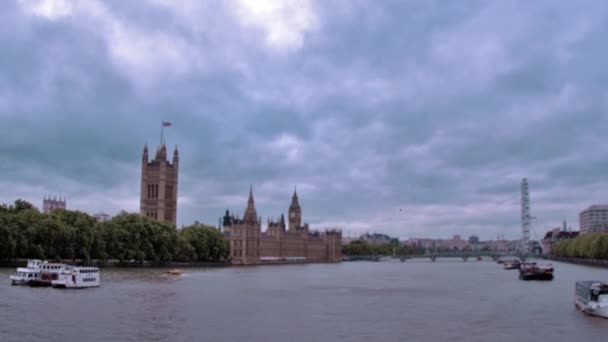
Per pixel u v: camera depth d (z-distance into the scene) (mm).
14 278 155375
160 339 85938
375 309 122750
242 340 86688
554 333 94250
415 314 114875
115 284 170000
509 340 88500
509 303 134875
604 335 92688
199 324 99375
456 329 97438
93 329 92062
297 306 126938
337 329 96688
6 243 199250
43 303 120062
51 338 84562
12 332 88062
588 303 113938
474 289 176750
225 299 138125
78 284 152250
